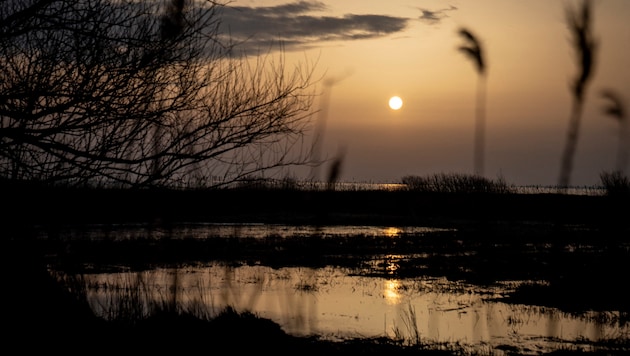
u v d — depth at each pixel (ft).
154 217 29.50
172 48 30.12
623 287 52.39
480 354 34.68
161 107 30.25
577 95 9.20
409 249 85.56
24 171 27.32
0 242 27.43
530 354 34.88
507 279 60.70
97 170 28.35
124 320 31.91
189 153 30.50
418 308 47.70
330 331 38.73
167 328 30.45
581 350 35.68
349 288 55.57
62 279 31.45
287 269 65.26
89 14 27.81
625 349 35.81
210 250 75.87
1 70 27.55
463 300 51.08
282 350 31.76
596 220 116.06
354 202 158.10
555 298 51.21
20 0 27.96
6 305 26.81
